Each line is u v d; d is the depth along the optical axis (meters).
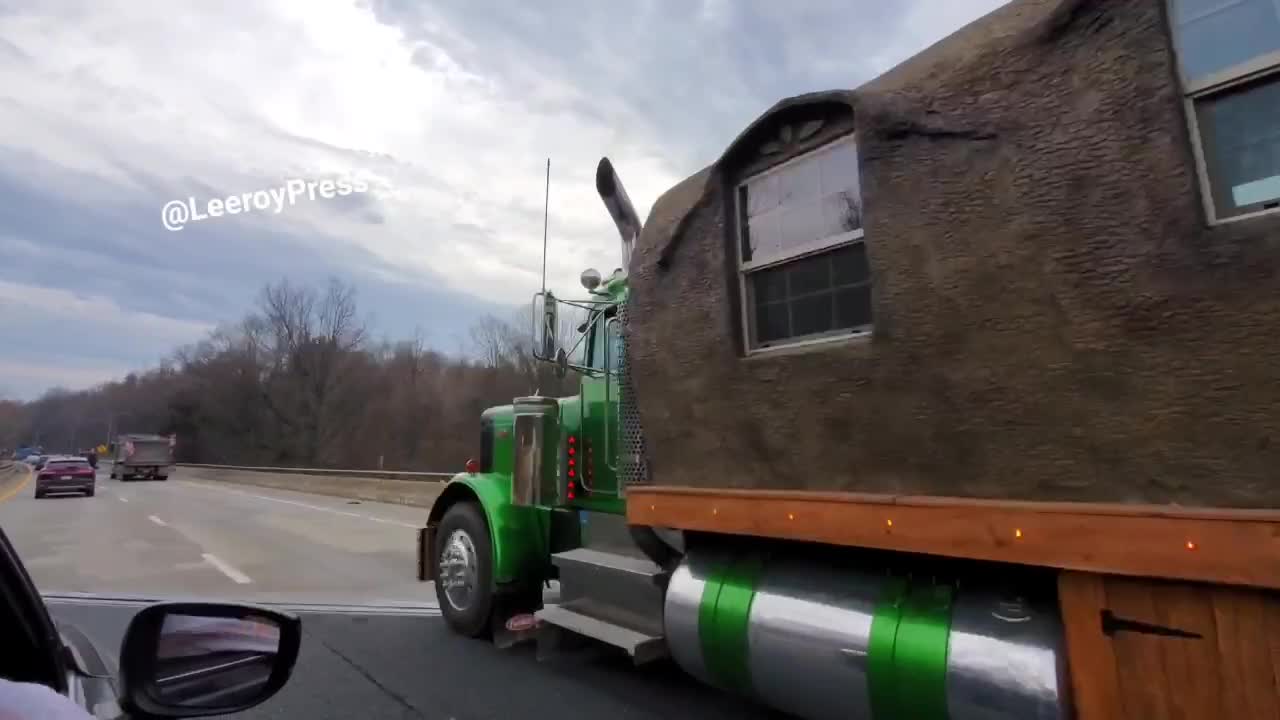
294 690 4.64
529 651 5.49
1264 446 2.03
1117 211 2.37
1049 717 2.42
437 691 4.63
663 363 4.15
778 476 3.45
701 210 3.97
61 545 11.85
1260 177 2.15
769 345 3.65
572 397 5.65
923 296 2.86
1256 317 2.06
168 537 12.88
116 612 6.61
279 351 60.75
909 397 2.90
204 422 67.88
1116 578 2.29
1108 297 2.37
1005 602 2.73
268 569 9.37
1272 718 1.96
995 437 2.63
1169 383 2.22
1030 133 2.60
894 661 2.84
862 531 2.98
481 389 50.81
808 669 3.14
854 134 3.25
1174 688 2.13
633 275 4.42
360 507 19.45
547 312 5.57
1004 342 2.62
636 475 4.77
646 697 4.51
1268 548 1.95
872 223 3.05
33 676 1.60
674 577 3.94
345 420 59.62
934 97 2.89
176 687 1.74
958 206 2.78
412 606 7.06
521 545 5.55
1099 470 2.37
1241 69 2.18
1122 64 2.40
